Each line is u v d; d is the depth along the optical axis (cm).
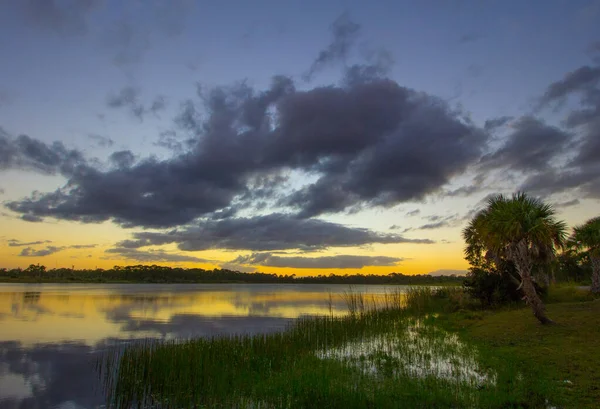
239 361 1942
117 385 1756
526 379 1388
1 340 3077
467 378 1523
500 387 1355
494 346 1977
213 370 1777
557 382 1346
